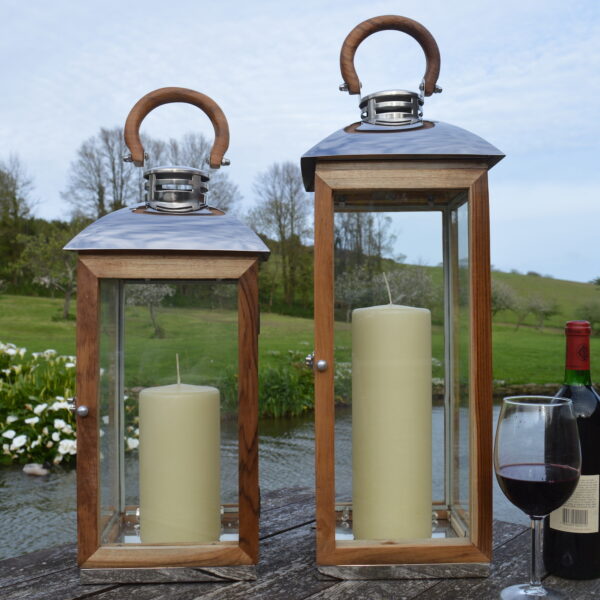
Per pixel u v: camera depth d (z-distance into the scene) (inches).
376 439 37.1
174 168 37.7
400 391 37.3
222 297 36.0
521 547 41.8
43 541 81.4
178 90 39.3
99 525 36.0
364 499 37.0
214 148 39.4
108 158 440.8
